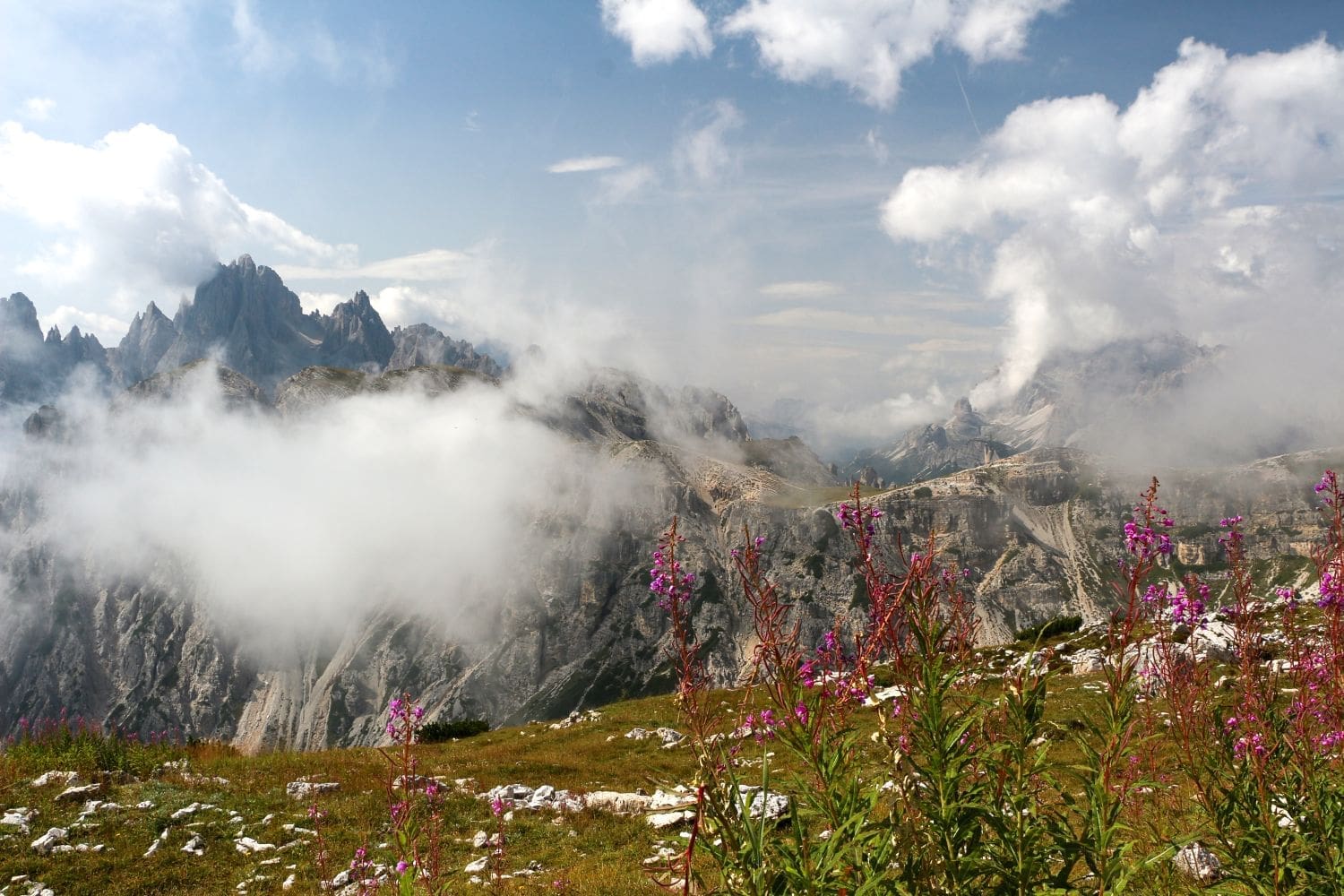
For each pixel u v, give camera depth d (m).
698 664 5.16
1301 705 6.41
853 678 4.92
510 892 16.09
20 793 22.97
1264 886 5.82
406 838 8.74
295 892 17.33
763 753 5.01
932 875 4.60
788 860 4.60
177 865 19.25
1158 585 5.37
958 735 4.68
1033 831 4.73
